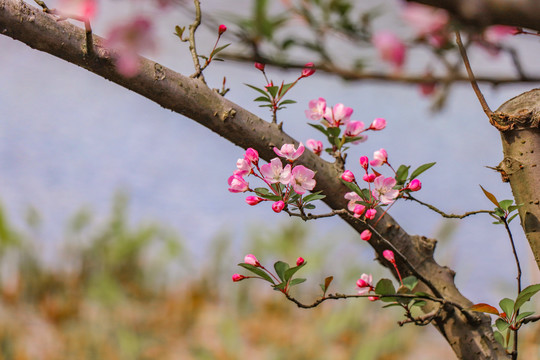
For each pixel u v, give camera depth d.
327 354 4.05
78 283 4.59
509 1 1.10
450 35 1.38
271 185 1.69
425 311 1.77
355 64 1.39
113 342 4.11
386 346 4.05
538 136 1.66
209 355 4.05
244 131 1.72
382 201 1.69
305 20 1.40
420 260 1.77
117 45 1.42
